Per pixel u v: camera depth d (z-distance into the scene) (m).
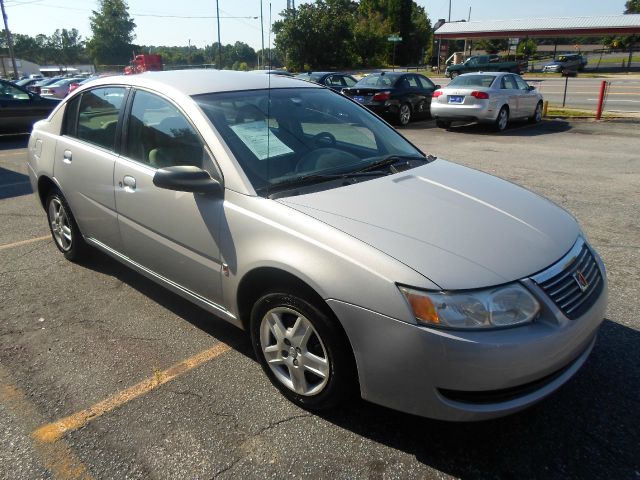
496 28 43.56
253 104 3.34
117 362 3.13
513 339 2.15
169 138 3.20
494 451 2.43
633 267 4.41
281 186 2.82
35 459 2.39
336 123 3.62
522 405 2.26
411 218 2.56
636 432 2.55
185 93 3.23
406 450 2.44
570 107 17.94
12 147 11.43
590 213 5.91
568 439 2.51
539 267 2.35
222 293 2.92
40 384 2.92
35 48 108.31
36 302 3.86
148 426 2.60
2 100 12.41
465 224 2.56
